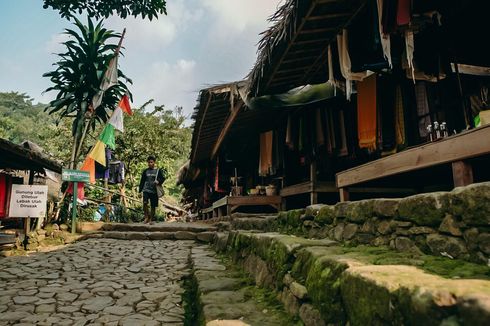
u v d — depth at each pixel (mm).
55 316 3248
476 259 1682
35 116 69688
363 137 4828
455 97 4645
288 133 7078
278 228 4641
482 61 4617
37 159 7574
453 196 1839
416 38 4000
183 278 4754
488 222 1612
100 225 9180
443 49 4047
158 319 3205
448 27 3936
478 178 3740
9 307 3488
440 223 1936
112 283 4469
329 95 5613
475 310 987
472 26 3908
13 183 7766
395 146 4660
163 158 18922
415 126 4938
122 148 17422
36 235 7559
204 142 9977
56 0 8609
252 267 3832
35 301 3689
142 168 18875
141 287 4309
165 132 18078
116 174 15383
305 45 4262
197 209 21484
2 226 8539
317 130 6367
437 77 4121
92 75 9750
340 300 1798
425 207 2037
